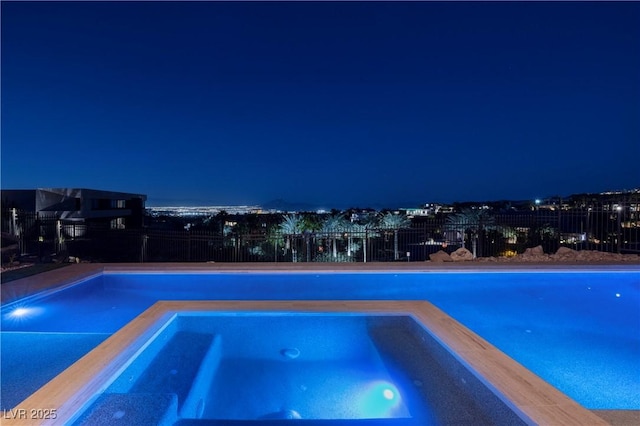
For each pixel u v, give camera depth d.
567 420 2.35
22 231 11.52
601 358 4.43
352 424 2.74
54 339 4.81
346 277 7.94
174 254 12.09
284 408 3.53
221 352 4.36
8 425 2.31
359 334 4.57
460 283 7.72
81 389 2.74
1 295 5.77
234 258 11.20
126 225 29.88
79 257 11.93
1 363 4.04
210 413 3.43
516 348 4.74
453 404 2.98
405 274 7.95
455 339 3.69
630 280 7.99
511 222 11.52
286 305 4.84
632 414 2.62
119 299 6.83
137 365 3.47
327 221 17.61
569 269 8.10
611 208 10.14
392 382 3.40
